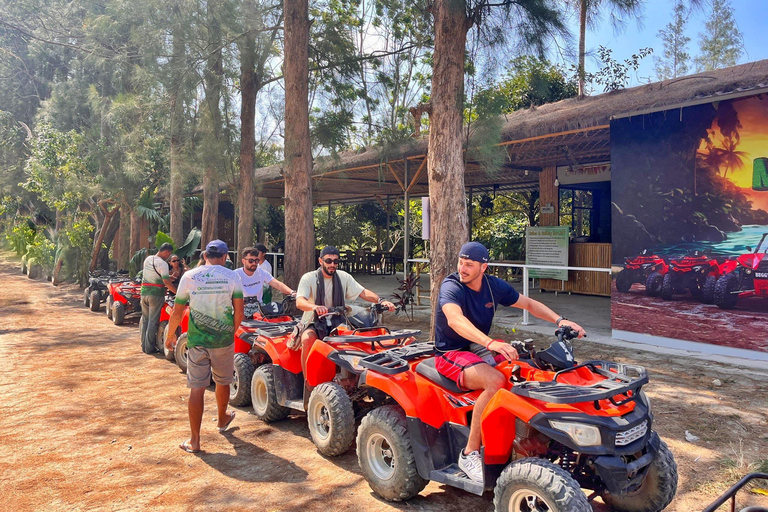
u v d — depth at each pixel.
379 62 14.49
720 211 8.41
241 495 4.21
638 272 9.35
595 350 8.77
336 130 13.71
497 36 8.56
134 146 15.56
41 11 21.81
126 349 9.70
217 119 13.72
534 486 3.12
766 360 7.95
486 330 3.99
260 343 6.01
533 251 16.72
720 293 8.40
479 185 20.33
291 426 5.82
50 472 4.62
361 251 24.88
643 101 9.10
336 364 5.19
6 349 9.66
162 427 5.72
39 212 27.73
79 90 22.48
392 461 4.21
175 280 9.42
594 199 16.89
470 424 3.94
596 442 3.11
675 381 6.98
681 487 4.23
